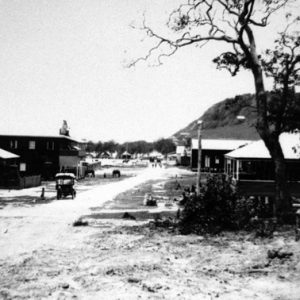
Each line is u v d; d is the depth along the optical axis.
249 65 19.52
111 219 21.92
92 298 7.49
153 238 14.97
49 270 9.90
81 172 61.50
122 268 9.96
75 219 21.80
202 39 19.30
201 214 16.89
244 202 17.62
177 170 83.56
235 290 8.02
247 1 17.33
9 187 42.31
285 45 19.19
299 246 11.73
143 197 35.41
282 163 18.03
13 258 11.82
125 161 126.25
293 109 18.86
